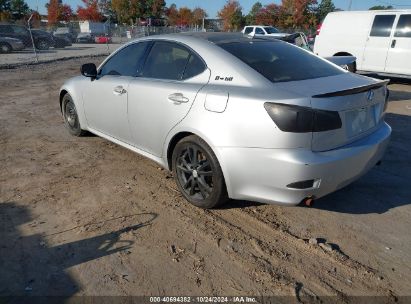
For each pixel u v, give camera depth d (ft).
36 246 10.13
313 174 9.64
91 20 207.31
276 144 9.63
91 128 17.22
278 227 11.14
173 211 11.94
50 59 58.65
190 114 11.37
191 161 11.84
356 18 35.81
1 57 63.16
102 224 11.18
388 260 9.75
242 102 10.12
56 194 13.03
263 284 8.87
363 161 10.68
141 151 14.28
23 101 28.02
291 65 11.76
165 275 9.12
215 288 8.73
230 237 10.63
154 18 211.41
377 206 12.39
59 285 8.76
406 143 18.40
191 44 12.41
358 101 10.32
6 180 14.10
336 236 10.75
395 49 33.04
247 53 11.78
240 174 10.41
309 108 9.40
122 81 14.37
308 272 9.27
